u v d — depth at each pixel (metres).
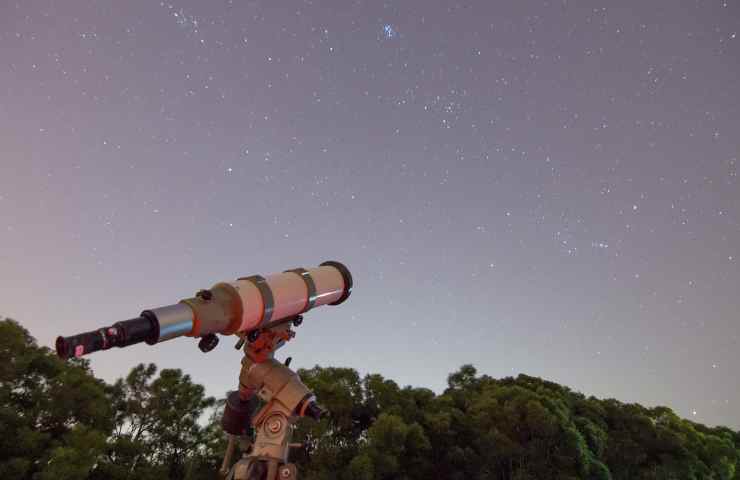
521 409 31.33
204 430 27.33
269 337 3.38
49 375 23.02
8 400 21.83
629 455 35.53
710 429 49.34
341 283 3.97
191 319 2.70
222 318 2.88
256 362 3.38
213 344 2.94
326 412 3.28
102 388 24.98
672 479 35.50
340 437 28.52
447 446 29.58
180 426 26.83
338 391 27.67
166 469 24.86
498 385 41.03
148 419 26.64
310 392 3.32
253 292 3.11
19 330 22.03
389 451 25.67
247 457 3.15
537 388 39.00
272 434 3.24
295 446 3.35
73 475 19.05
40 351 23.19
